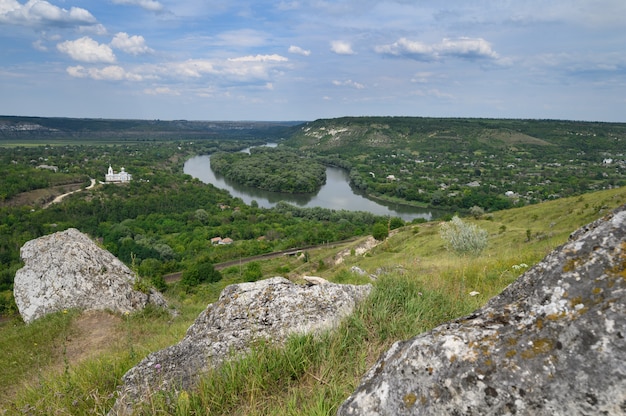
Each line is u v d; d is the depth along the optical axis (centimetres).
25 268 1312
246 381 371
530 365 196
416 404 208
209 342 467
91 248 1344
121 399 379
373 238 6391
